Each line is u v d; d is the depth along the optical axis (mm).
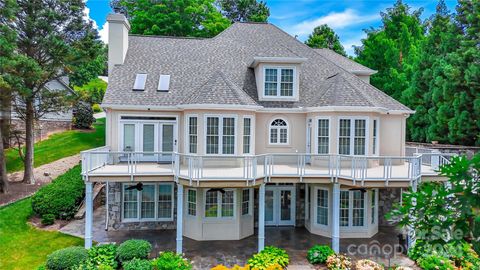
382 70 38688
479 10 28719
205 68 20141
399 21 43750
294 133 18500
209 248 15164
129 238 16141
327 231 16797
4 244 14875
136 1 36875
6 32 19375
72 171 23203
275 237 16688
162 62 20188
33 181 23219
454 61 28500
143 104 17203
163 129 17891
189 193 16828
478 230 4973
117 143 17484
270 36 23188
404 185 14477
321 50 25672
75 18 23531
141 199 17625
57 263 12117
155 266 12508
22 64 19766
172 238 16297
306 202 18109
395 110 18484
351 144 16844
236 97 16594
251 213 17250
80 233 16547
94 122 41094
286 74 18734
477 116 27000
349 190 16719
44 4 22516
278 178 14641
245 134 17125
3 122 22656
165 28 33500
